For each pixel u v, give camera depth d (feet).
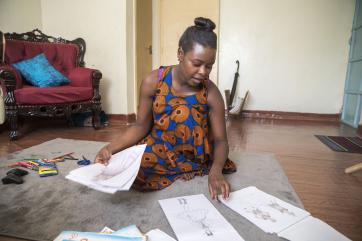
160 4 12.76
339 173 5.17
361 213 3.59
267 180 4.50
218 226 2.93
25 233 2.90
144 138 4.35
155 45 13.10
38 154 5.83
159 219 3.16
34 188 4.02
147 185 3.88
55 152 6.02
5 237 2.86
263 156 6.01
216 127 4.11
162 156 4.15
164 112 4.01
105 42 10.10
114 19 9.86
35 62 8.55
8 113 7.13
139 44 11.35
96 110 8.89
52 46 9.52
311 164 5.69
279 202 3.57
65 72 9.56
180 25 12.73
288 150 6.79
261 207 3.43
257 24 11.95
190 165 4.28
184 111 3.93
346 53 11.47
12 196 3.76
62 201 3.62
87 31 10.22
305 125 10.62
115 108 10.42
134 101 10.62
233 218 3.18
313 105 12.03
